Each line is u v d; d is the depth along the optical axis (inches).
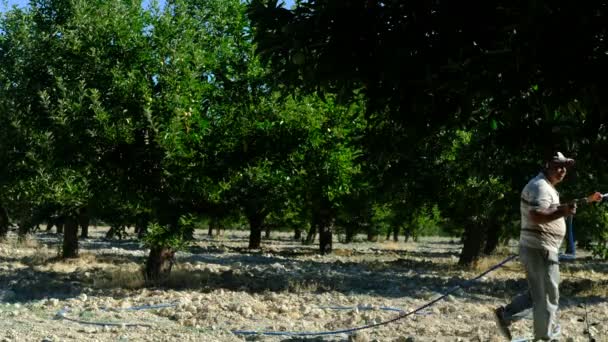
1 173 768.3
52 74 668.7
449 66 242.7
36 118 687.1
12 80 797.2
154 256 594.6
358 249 1467.8
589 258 1229.1
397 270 855.7
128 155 549.3
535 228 310.2
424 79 253.8
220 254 1082.1
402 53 251.4
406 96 262.1
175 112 550.9
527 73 237.9
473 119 305.0
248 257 1032.2
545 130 286.7
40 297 498.6
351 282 661.9
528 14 225.3
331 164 645.3
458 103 265.9
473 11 254.1
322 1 265.9
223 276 652.7
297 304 486.9
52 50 695.1
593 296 583.5
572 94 241.4
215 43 617.0
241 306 444.1
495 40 248.5
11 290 529.3
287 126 605.3
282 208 681.0
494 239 1208.2
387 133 334.3
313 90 284.0
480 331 374.0
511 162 574.9
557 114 289.1
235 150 587.2
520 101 256.2
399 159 764.0
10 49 816.9
